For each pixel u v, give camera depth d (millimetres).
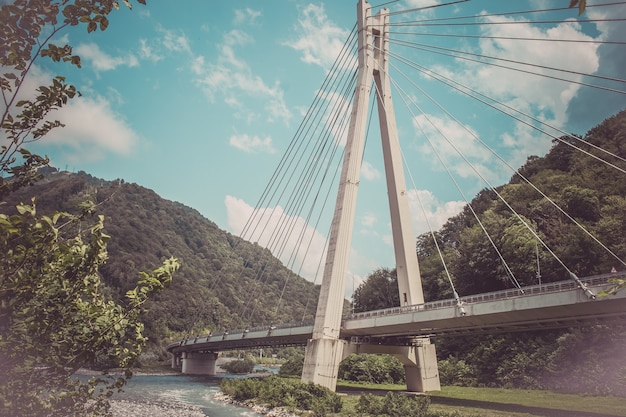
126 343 7305
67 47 5914
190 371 91875
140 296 7273
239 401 43375
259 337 63500
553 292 32281
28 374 6227
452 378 58781
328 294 45469
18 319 6043
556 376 47000
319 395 38719
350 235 47531
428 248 99750
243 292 174250
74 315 6770
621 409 32750
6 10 5348
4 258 5324
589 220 63781
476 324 39062
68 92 6523
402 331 45406
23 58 5652
